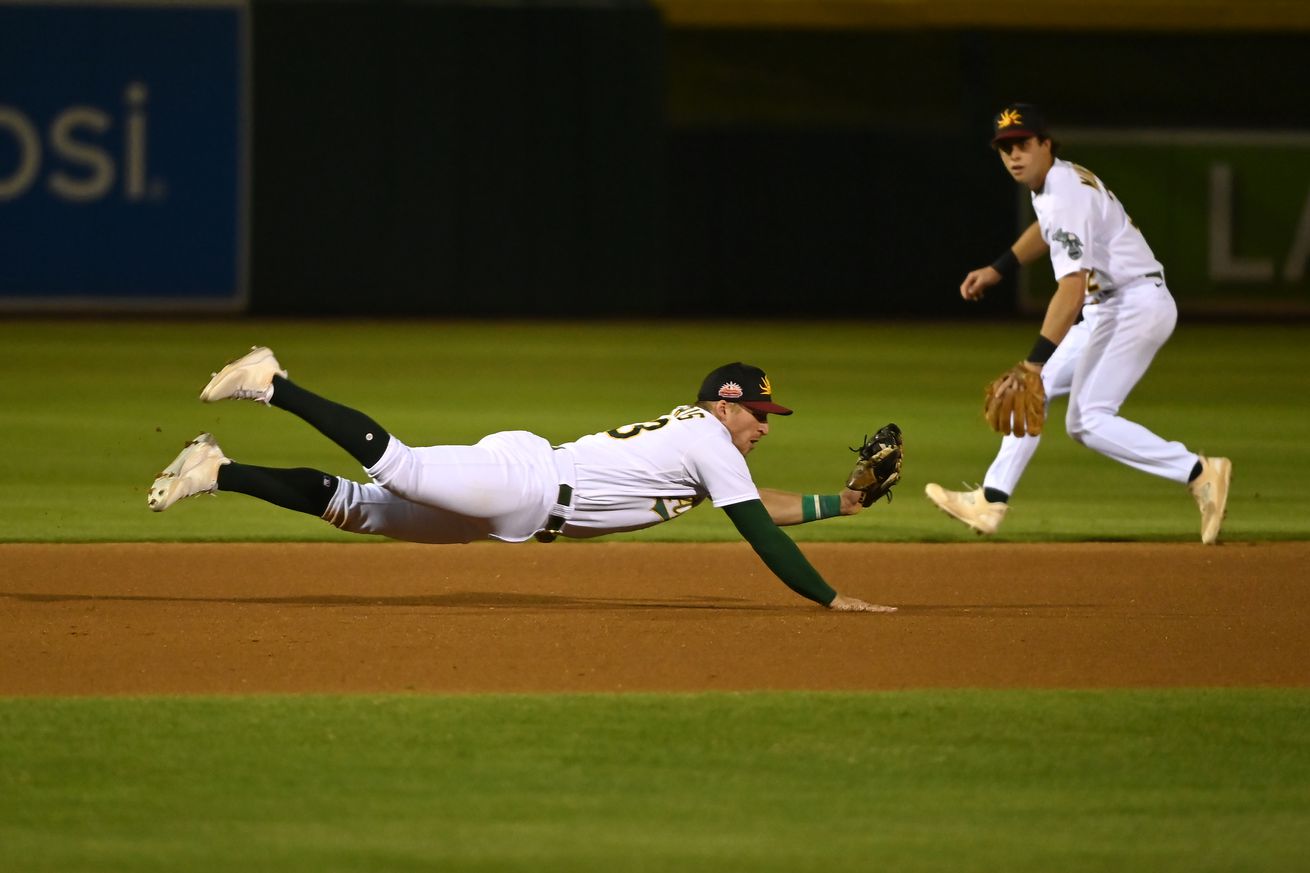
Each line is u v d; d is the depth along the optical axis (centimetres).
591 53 8694
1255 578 2950
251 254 8638
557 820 1630
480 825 1612
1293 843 1594
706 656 2273
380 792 1703
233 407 5331
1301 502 3853
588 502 2397
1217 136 9162
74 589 2739
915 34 11681
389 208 8662
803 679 2162
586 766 1794
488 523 2370
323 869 1497
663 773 1773
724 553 3161
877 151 9225
